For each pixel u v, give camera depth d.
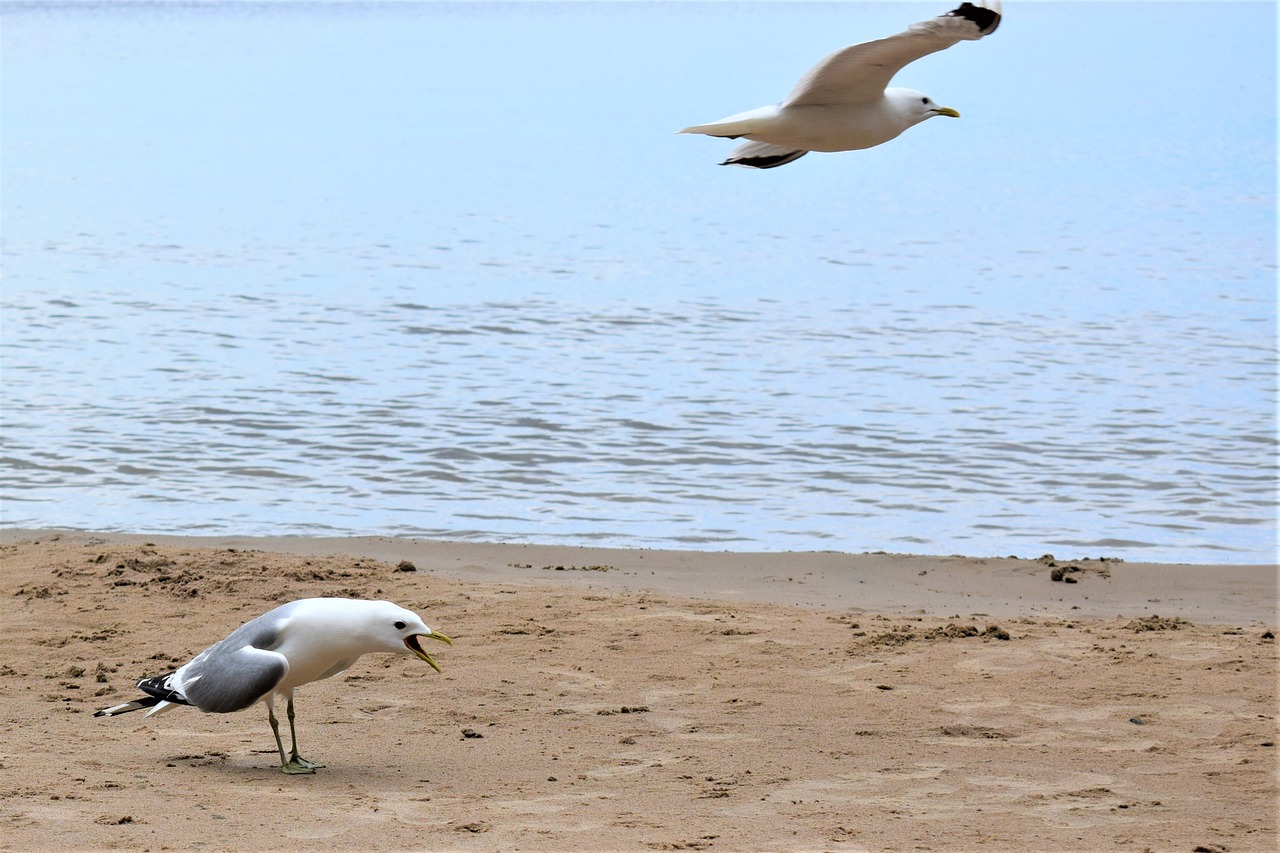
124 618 12.38
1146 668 11.12
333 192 54.97
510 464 19.92
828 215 51.06
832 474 19.70
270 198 53.00
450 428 21.77
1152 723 9.86
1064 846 7.47
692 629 12.21
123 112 84.00
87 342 27.92
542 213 50.47
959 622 12.48
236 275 36.62
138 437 20.89
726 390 24.67
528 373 25.81
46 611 12.52
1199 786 8.53
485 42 142.62
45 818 7.61
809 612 12.90
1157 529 17.33
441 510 17.73
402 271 37.59
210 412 22.44
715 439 21.42
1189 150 68.81
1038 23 178.50
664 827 7.71
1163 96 95.94
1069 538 16.91
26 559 14.17
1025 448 21.12
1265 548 16.53
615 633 12.10
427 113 85.00
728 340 29.31
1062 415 23.16
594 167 64.06
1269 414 23.31
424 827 7.64
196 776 8.60
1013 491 18.95
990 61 126.50
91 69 111.19
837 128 9.89
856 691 10.62
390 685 10.82
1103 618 12.99
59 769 8.63
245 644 8.75
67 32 153.12
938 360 27.52
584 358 27.28
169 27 164.38
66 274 36.16
